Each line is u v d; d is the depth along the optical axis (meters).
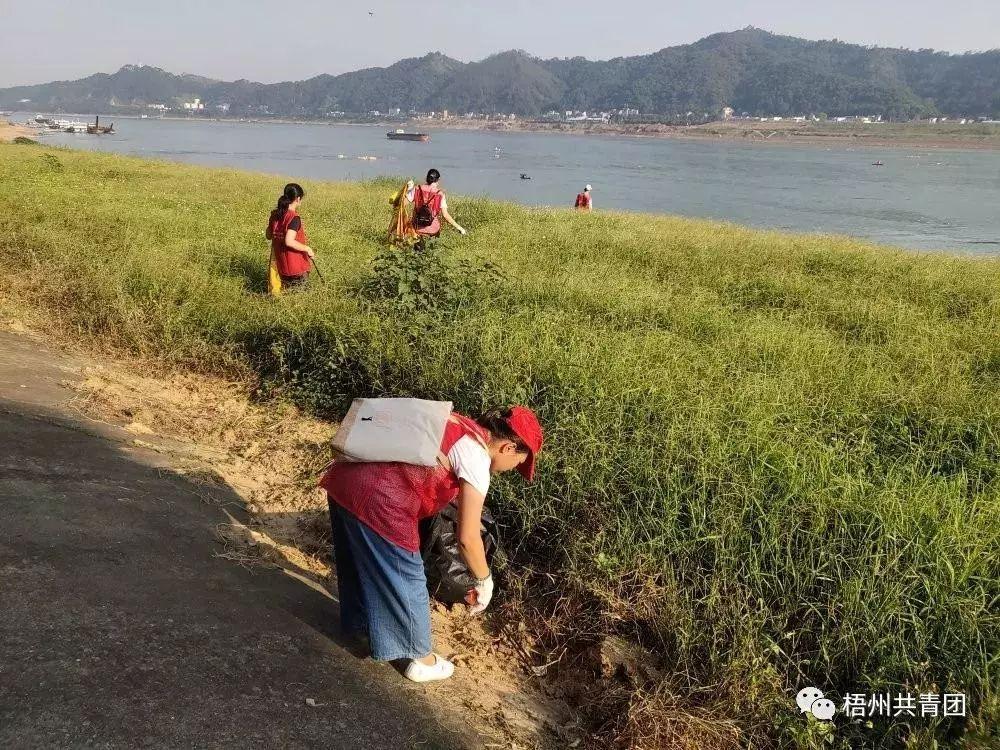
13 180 14.96
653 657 3.58
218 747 2.40
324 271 9.20
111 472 4.35
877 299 9.09
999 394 5.93
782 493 4.16
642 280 9.76
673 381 5.66
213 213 13.23
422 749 2.76
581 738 3.21
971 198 47.06
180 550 3.65
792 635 3.36
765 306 9.00
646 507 4.21
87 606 2.88
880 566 3.57
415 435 3.03
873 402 5.77
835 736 3.06
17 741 2.16
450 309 7.37
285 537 4.39
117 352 7.07
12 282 8.38
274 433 5.97
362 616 3.19
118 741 2.28
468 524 3.07
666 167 75.94
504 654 3.71
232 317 7.46
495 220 15.45
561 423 4.98
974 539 3.68
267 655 2.97
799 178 63.50
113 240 9.80
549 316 7.19
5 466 3.96
